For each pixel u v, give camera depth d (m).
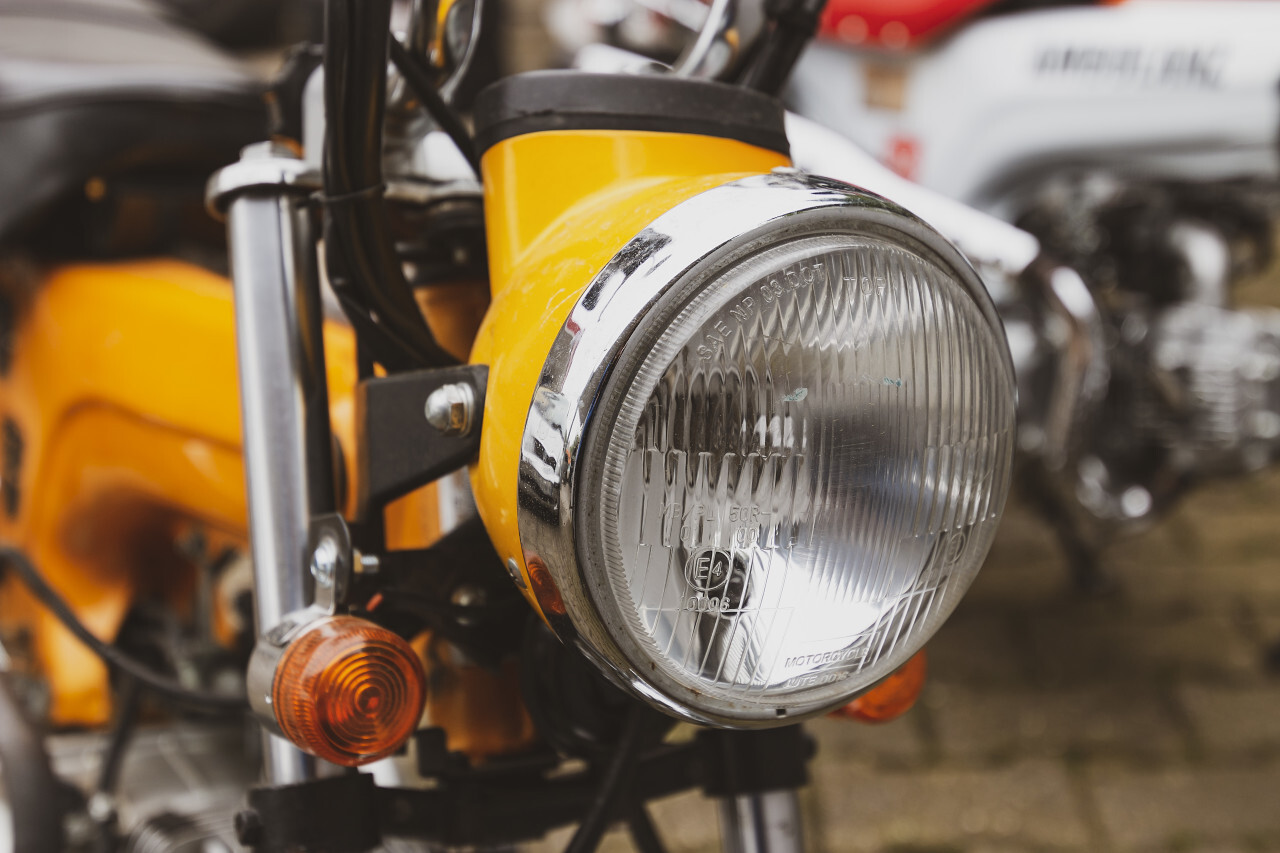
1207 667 1.62
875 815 1.36
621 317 0.41
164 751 0.95
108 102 0.92
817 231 0.44
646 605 0.43
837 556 0.47
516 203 0.50
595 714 0.57
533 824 0.57
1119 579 1.83
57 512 0.95
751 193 0.44
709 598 0.45
